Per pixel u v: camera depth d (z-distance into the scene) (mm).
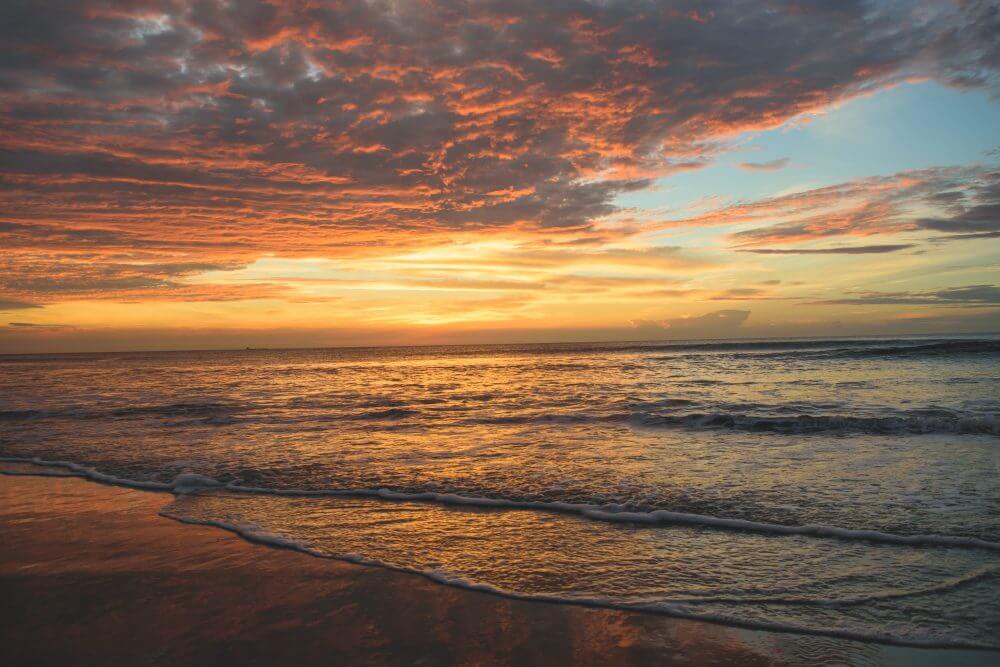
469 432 12383
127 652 3688
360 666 3486
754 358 36969
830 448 9578
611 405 16438
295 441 11586
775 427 11672
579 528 6043
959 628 3752
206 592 4605
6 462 10305
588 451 9953
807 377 23016
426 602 4363
